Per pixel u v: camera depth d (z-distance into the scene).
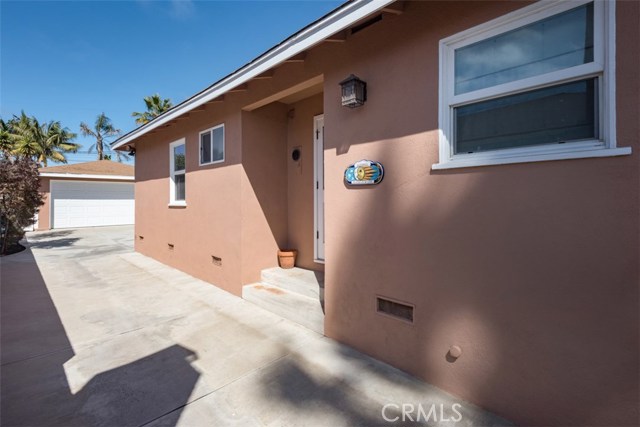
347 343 3.33
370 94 3.04
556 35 2.05
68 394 2.54
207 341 3.50
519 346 2.15
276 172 5.42
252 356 3.15
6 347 3.38
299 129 5.32
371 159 3.02
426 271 2.63
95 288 5.67
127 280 6.21
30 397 2.49
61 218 16.22
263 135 5.23
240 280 5.03
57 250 10.03
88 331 3.79
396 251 2.84
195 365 2.99
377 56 2.97
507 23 2.23
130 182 18.45
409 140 2.74
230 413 2.32
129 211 18.50
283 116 5.52
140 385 2.67
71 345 3.42
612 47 1.81
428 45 2.61
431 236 2.60
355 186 3.18
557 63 2.05
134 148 9.27
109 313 4.40
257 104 4.69
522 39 2.19
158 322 4.06
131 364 3.02
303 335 3.62
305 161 5.23
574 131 1.99
